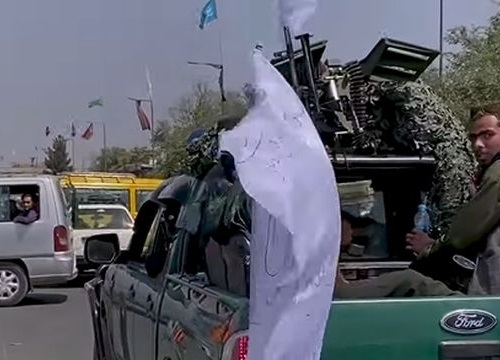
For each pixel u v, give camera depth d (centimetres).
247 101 331
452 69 1962
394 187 500
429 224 491
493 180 389
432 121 493
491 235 390
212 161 436
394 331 332
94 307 683
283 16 363
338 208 298
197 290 399
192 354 381
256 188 292
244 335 329
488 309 338
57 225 1440
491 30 2086
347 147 492
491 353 337
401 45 504
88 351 1052
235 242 373
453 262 422
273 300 294
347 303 330
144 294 505
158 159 3869
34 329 1218
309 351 295
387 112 500
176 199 472
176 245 459
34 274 1436
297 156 297
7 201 1438
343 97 493
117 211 1858
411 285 365
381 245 498
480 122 423
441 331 335
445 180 491
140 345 509
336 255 297
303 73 475
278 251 294
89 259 662
